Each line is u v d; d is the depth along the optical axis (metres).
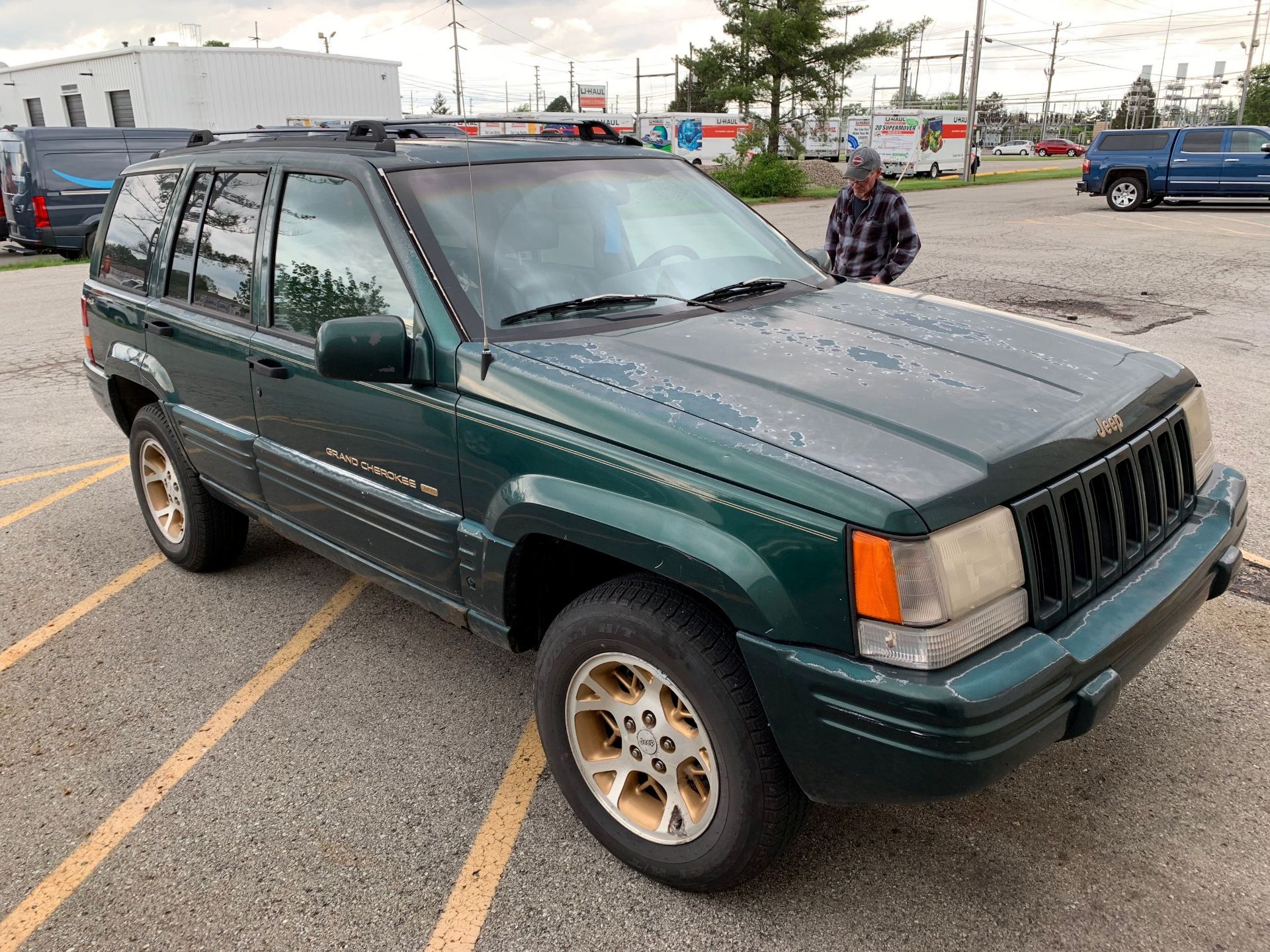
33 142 16.02
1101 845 2.60
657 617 2.28
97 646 3.90
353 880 2.59
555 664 2.54
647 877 2.55
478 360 2.65
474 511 2.72
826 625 2.02
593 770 2.61
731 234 3.59
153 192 4.22
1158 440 2.60
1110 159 21.28
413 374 2.77
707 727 2.25
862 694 1.97
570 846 2.70
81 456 6.32
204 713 3.41
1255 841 2.58
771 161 32.59
